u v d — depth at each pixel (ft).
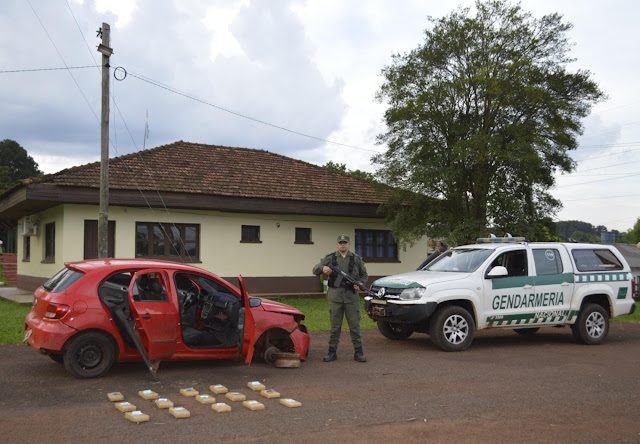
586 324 35.27
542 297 34.04
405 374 25.52
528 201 58.49
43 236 61.46
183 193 55.98
